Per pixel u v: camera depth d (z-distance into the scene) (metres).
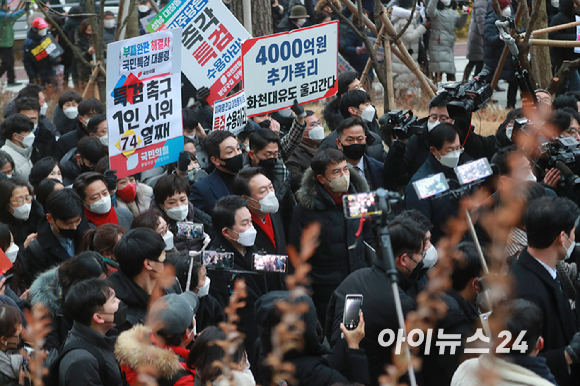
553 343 3.37
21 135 6.42
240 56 6.56
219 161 5.34
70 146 7.42
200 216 5.15
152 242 3.67
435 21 11.92
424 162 5.41
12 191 5.00
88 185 4.79
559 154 5.04
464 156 5.67
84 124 7.39
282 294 3.11
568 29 9.97
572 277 3.68
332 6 7.41
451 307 3.30
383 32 7.43
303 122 5.81
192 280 3.92
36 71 12.69
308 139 6.18
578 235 4.21
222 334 2.96
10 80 14.58
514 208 3.79
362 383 3.10
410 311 3.34
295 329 2.96
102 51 8.73
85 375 3.09
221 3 6.50
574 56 10.17
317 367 3.04
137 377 2.98
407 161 5.68
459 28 12.48
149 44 5.12
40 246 4.61
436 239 4.89
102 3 8.59
